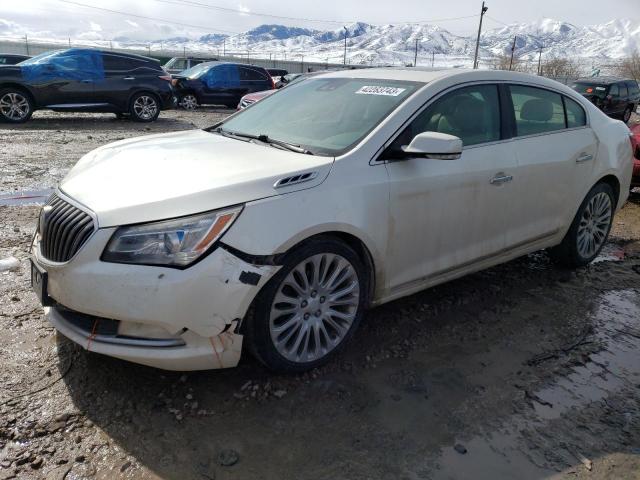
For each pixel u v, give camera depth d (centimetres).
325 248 287
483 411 280
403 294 339
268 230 261
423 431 262
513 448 254
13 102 1235
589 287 450
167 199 256
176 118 1563
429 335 353
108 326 260
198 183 267
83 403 267
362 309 318
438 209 335
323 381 296
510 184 377
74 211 267
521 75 408
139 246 246
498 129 379
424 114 337
